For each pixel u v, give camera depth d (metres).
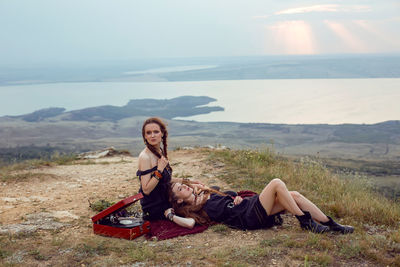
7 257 4.18
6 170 11.37
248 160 10.62
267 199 4.92
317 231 4.72
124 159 15.24
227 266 3.75
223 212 5.19
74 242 4.68
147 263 3.95
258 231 4.99
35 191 8.26
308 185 8.13
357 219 5.76
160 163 5.22
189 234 4.96
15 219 5.84
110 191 8.14
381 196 7.55
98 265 3.90
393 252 4.16
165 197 5.37
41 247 4.49
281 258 3.96
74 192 8.09
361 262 3.88
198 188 5.45
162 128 5.36
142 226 4.98
